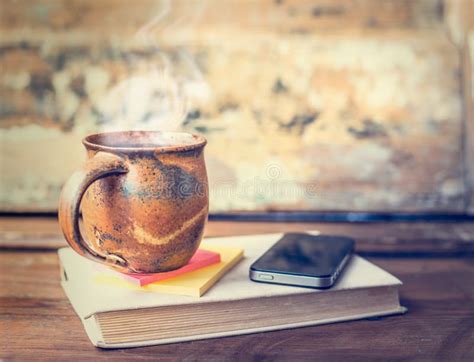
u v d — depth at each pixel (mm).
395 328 499
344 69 726
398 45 728
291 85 725
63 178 733
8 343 476
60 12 732
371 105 727
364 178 731
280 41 725
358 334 488
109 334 466
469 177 733
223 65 724
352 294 511
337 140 728
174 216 475
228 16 732
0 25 730
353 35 730
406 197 731
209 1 731
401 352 463
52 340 480
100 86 726
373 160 729
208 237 669
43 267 628
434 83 728
